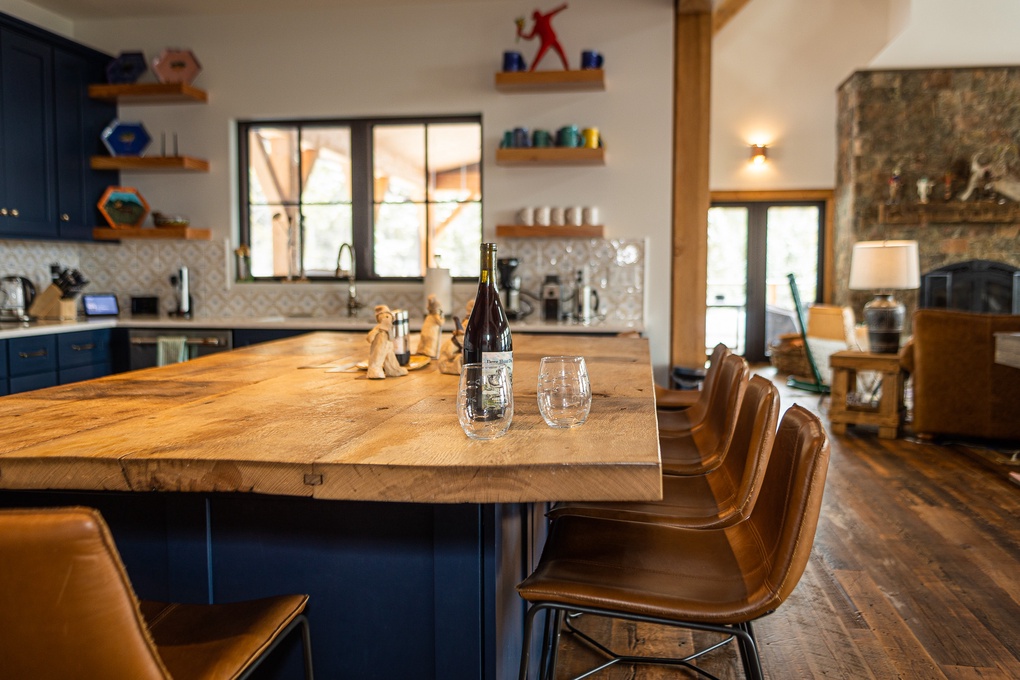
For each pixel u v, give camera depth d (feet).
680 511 6.11
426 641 4.93
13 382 13.84
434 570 4.76
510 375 4.59
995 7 26.48
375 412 5.32
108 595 2.91
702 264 16.70
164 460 4.01
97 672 2.99
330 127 17.97
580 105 16.79
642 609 4.41
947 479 14.15
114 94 17.07
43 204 15.97
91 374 15.88
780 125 30.94
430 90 17.17
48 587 2.85
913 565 9.96
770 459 5.03
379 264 18.22
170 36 17.81
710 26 16.43
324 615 5.03
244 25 17.58
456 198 17.88
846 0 28.78
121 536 5.22
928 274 28.68
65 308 16.16
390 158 17.97
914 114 28.30
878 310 18.42
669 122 16.53
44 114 15.96
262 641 4.11
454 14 17.01
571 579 4.73
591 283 17.02
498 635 4.93
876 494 13.19
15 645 2.93
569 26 16.69
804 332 24.03
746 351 33.01
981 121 28.09
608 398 5.94
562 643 8.02
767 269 32.55
